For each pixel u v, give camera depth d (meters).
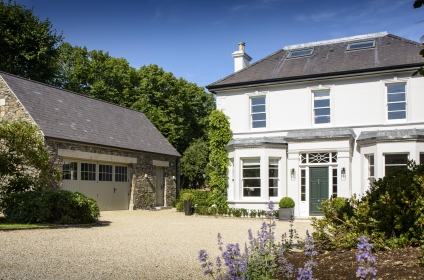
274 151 17.41
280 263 6.06
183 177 34.84
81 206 13.34
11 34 26.03
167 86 34.44
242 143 17.61
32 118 16.05
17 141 13.24
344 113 17.14
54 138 16.00
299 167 16.97
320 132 16.86
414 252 5.96
